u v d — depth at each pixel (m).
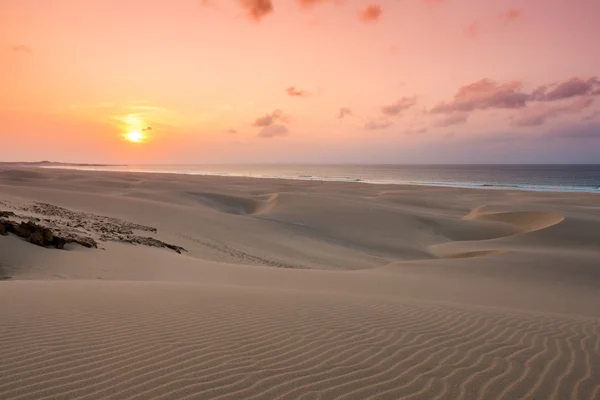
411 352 4.50
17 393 3.16
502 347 4.84
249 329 5.13
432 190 69.00
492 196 59.91
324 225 31.86
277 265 18.55
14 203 22.52
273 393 3.34
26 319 5.16
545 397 3.51
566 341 5.27
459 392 3.54
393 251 27.25
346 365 4.04
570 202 51.25
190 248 19.36
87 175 87.69
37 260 11.30
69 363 3.80
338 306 6.94
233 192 54.56
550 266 16.69
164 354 4.11
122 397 3.16
